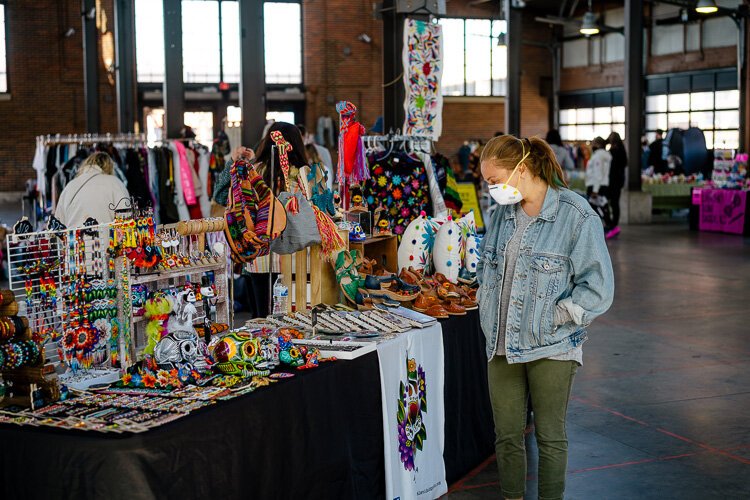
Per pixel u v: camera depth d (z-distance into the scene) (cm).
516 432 340
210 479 265
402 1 719
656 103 2589
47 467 249
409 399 380
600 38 2770
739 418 517
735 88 2342
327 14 2622
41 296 332
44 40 2498
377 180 605
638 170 1791
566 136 2939
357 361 342
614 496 400
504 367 335
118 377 325
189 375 302
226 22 2558
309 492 313
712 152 2184
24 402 280
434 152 730
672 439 480
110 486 242
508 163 313
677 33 2503
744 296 933
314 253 420
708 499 396
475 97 2869
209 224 382
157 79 2519
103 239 355
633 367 641
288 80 2636
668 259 1228
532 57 2914
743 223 1530
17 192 2505
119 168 924
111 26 2339
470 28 2848
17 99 2494
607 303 309
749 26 2281
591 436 486
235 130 1195
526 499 397
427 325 400
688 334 754
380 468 353
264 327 365
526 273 319
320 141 2597
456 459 424
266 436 290
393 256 500
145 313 342
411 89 725
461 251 491
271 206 377
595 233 310
